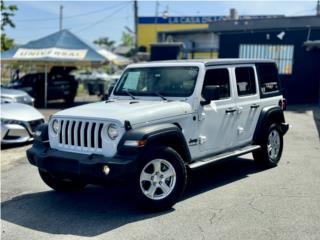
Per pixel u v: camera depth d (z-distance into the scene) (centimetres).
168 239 463
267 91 780
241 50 2070
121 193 645
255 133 741
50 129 585
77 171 529
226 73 681
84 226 510
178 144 577
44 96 2094
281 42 1984
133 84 680
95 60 2020
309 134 1154
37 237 481
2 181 727
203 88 623
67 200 616
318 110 1723
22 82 2095
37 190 671
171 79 645
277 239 457
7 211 571
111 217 538
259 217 523
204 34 3319
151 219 525
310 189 640
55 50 1977
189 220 518
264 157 757
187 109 596
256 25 2005
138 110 555
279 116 796
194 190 645
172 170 557
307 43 1841
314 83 1984
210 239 460
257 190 638
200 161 621
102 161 509
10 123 1000
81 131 545
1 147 1016
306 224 498
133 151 511
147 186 543
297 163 815
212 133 643
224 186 664
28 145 1046
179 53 2581
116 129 521
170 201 553
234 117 686
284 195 611
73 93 2264
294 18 1936
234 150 698
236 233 475
